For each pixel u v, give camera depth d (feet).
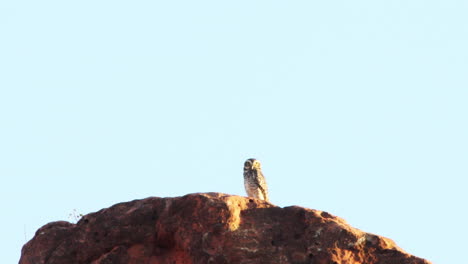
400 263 82.33
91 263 85.87
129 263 84.74
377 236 83.71
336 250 82.07
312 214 84.28
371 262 82.79
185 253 83.46
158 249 85.51
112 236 86.17
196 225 82.89
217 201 83.05
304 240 82.79
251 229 83.15
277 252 81.92
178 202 84.64
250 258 81.51
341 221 85.30
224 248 81.76
